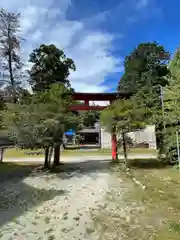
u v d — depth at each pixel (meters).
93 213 7.78
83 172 12.97
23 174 12.80
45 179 11.73
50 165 14.56
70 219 7.38
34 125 12.54
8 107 13.86
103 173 12.68
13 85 26.20
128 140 16.14
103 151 24.34
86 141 40.19
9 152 22.47
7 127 13.30
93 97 16.53
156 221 7.02
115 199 8.95
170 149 14.47
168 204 8.20
